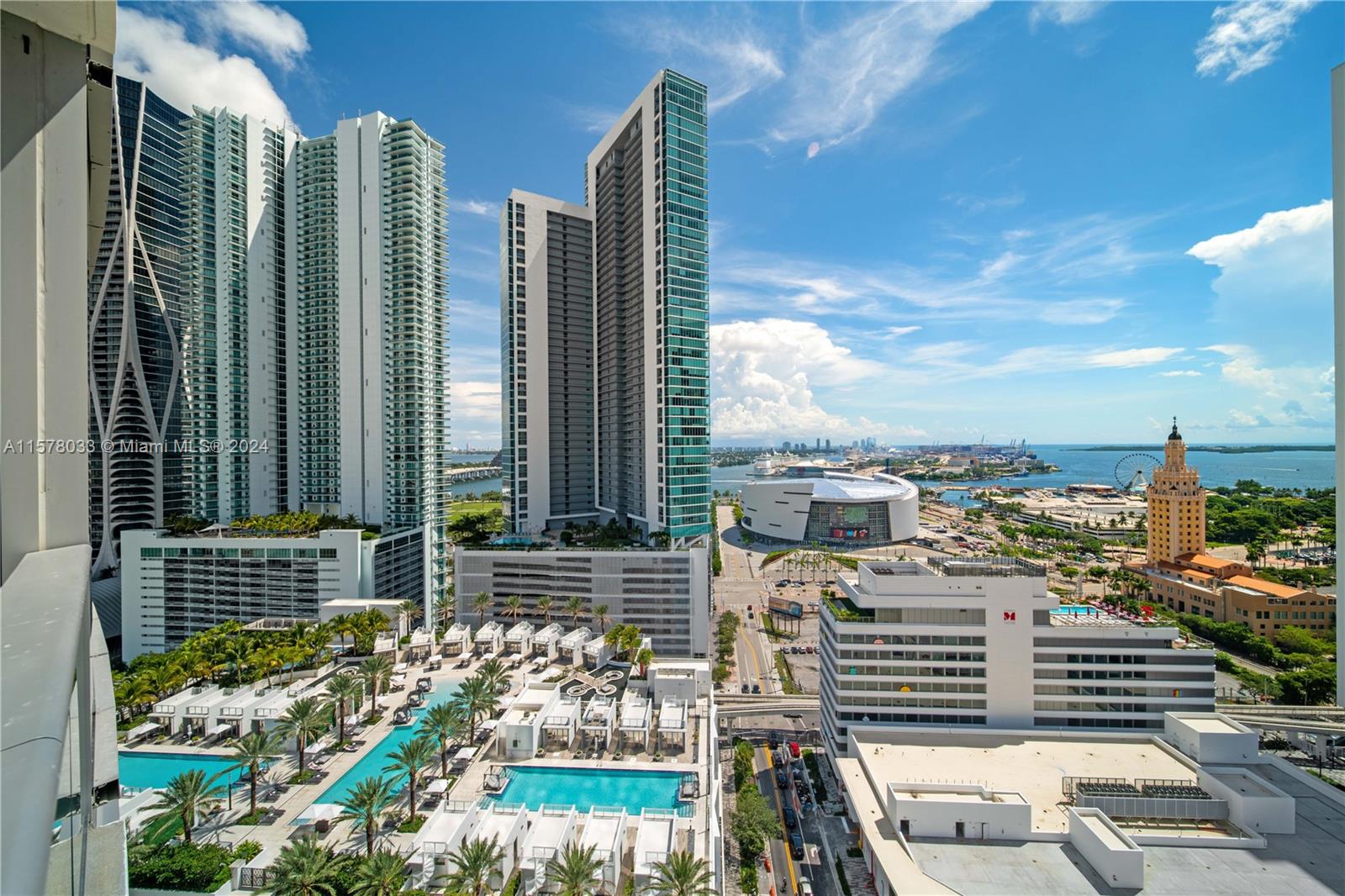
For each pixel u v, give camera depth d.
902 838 68.25
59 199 10.94
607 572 138.12
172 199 156.25
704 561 137.62
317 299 170.88
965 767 81.06
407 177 162.38
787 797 88.62
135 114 148.38
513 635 121.19
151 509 151.00
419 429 162.50
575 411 192.38
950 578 92.38
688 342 149.88
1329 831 69.00
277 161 171.62
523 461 181.38
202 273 158.62
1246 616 145.00
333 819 66.50
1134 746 85.69
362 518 164.50
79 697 14.16
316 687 97.75
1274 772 79.81
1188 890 61.09
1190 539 196.38
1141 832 68.81
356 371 164.62
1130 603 152.12
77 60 11.17
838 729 92.31
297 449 172.62
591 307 195.12
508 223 181.88
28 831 4.99
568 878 50.78
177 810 62.28
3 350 10.19
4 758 5.79
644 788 72.00
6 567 10.11
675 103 147.88
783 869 74.38
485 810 64.81
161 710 86.44
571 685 105.12
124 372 147.75
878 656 92.31
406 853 59.84
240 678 102.81
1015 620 90.94
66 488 10.98
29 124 10.55
